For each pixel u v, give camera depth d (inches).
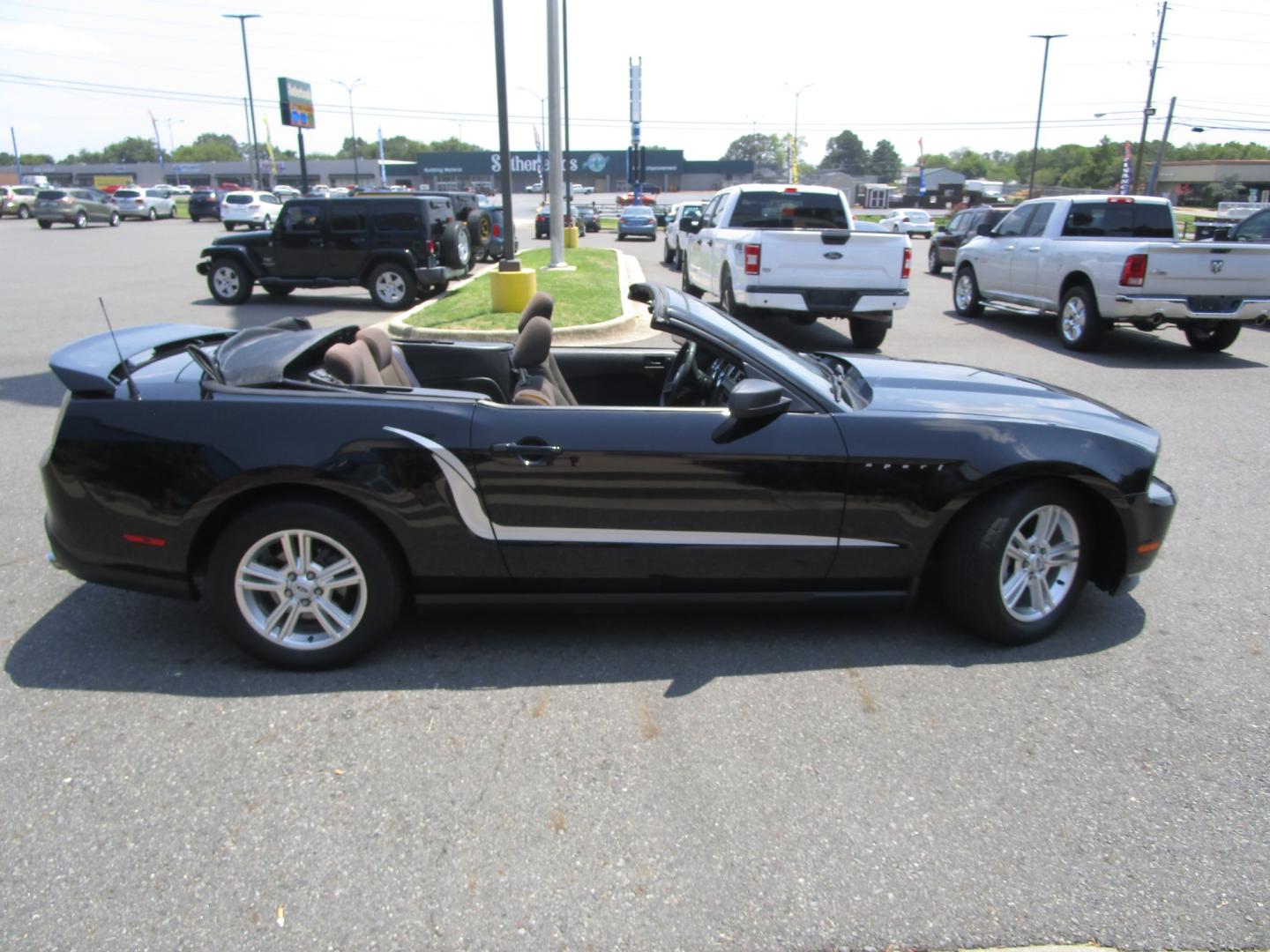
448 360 187.2
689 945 91.8
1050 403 159.5
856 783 117.1
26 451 262.8
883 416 144.7
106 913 95.0
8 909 95.3
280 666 143.3
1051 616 153.1
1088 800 114.2
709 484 140.4
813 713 132.8
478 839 106.3
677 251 951.0
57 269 845.8
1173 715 133.1
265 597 142.7
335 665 143.1
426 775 117.9
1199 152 5201.8
